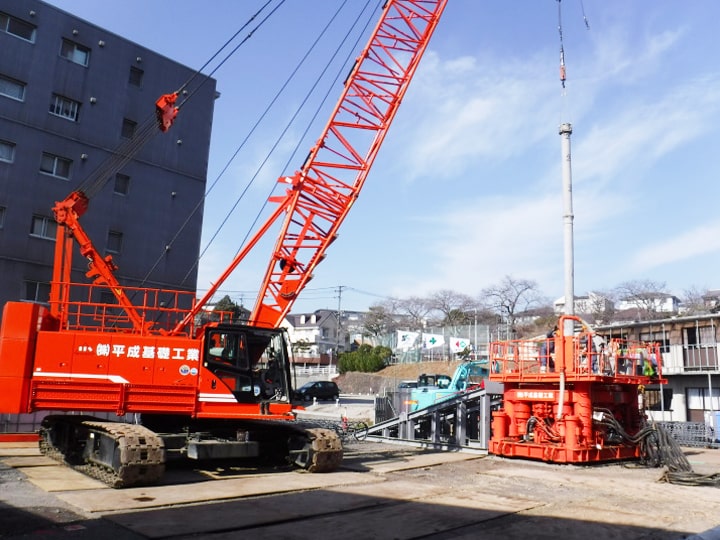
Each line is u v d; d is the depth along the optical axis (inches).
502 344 695.1
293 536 294.5
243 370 503.5
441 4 754.2
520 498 417.4
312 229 675.4
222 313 550.6
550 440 629.6
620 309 2613.2
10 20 1071.6
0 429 677.9
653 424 635.5
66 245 571.5
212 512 342.0
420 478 504.4
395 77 732.7
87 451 472.4
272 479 469.7
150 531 292.7
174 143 1266.0
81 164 1132.5
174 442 481.7
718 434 914.1
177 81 1289.4
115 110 1186.6
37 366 446.3
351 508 366.0
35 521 304.5
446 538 302.5
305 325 3939.5
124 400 461.4
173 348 484.7
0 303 1017.5
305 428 536.1
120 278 1159.6
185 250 1259.8
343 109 705.6
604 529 327.6
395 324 3125.0
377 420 912.9
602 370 614.9
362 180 704.4
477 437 865.5
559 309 3065.9
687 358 1075.3
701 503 410.6
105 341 466.9
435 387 1008.9
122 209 1175.6
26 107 1071.0
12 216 1041.5
